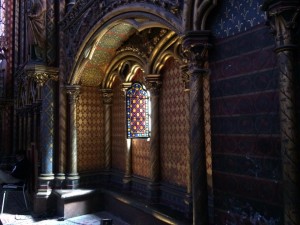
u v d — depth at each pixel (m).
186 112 5.39
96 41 6.84
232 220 3.36
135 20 5.36
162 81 6.59
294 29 2.65
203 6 3.54
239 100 3.29
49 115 8.15
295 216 2.54
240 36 3.28
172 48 5.91
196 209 3.61
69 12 7.82
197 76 3.67
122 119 8.07
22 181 8.28
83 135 8.34
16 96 14.61
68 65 8.00
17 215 7.55
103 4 6.12
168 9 4.32
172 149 6.21
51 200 7.79
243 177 3.22
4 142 15.15
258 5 3.07
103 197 7.90
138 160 7.44
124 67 7.66
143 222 6.23
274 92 2.88
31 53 8.25
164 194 6.33
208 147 4.60
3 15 16.61
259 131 3.04
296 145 2.59
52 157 8.07
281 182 2.79
